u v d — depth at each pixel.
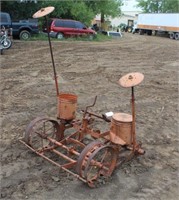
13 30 22.88
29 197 4.08
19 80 10.20
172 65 14.66
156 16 44.22
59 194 4.16
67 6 29.22
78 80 10.57
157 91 9.67
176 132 6.45
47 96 8.48
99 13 38.22
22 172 4.62
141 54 18.16
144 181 4.55
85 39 26.09
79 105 7.79
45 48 18.44
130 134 4.62
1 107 7.45
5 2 26.31
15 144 5.47
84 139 5.57
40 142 5.49
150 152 5.43
